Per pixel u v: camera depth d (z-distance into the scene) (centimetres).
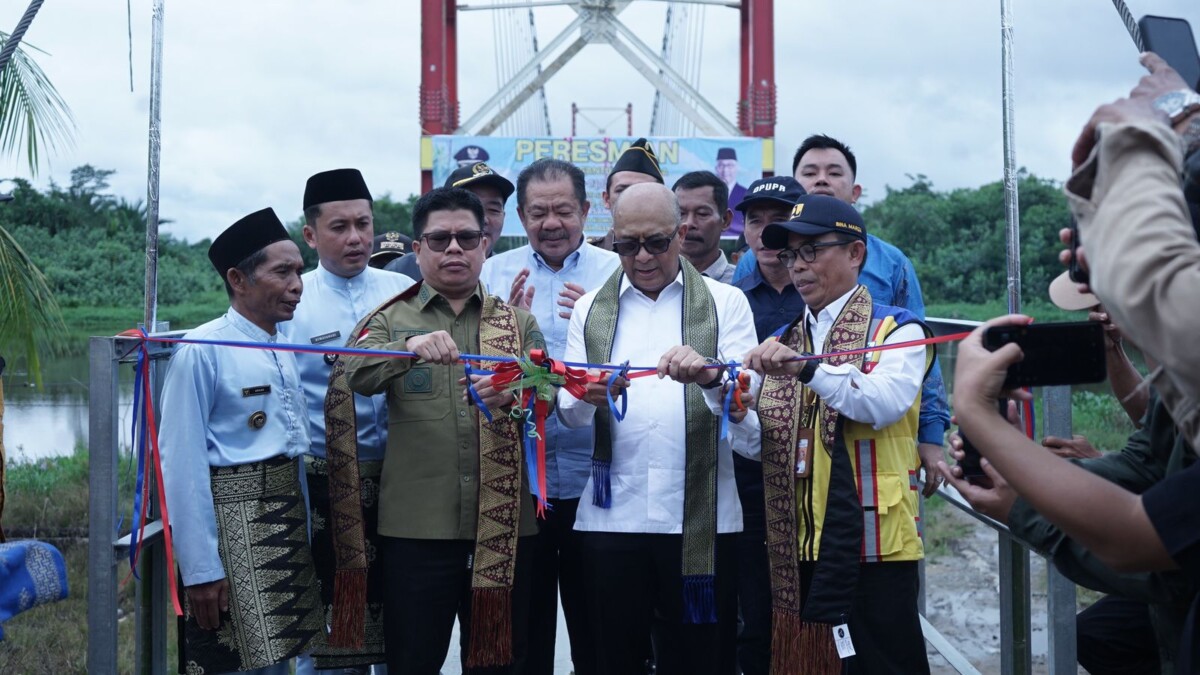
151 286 316
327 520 363
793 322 326
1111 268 149
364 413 359
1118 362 251
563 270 408
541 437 304
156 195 316
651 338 335
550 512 364
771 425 307
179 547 302
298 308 383
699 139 1436
